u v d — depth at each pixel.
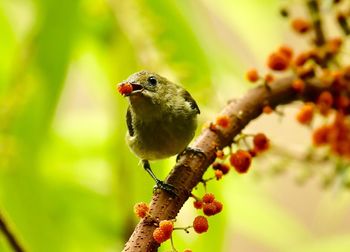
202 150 3.07
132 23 3.26
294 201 4.57
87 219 3.35
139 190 3.31
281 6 3.16
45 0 3.26
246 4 3.31
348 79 3.13
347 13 3.14
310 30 3.15
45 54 3.27
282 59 3.12
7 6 3.33
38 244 3.28
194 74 3.24
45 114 3.27
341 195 3.22
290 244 3.32
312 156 3.16
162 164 3.25
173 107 3.17
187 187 3.05
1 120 3.26
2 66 3.31
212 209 3.03
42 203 3.29
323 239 3.34
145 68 3.24
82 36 3.34
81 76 3.42
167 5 3.27
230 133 3.08
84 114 3.43
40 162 3.28
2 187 3.27
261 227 3.32
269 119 3.50
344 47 3.14
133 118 3.17
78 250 3.35
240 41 3.37
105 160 3.35
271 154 3.17
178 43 3.26
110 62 3.34
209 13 3.33
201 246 3.20
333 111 3.15
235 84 3.31
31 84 3.26
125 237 3.32
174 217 3.03
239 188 3.33
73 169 3.35
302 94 3.12
